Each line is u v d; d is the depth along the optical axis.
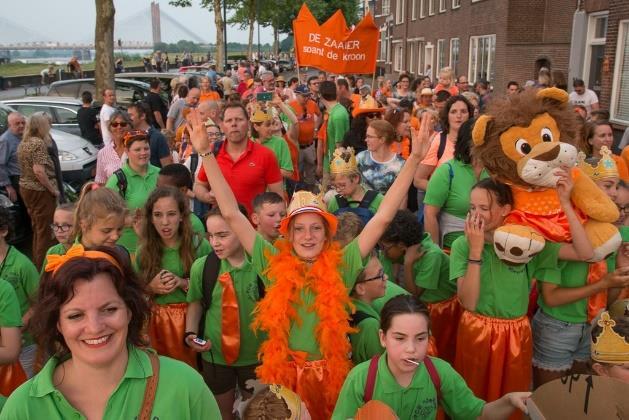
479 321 3.25
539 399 2.16
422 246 3.73
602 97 12.33
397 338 2.51
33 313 1.80
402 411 2.58
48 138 7.05
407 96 14.05
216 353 3.52
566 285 3.42
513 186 3.27
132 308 1.88
